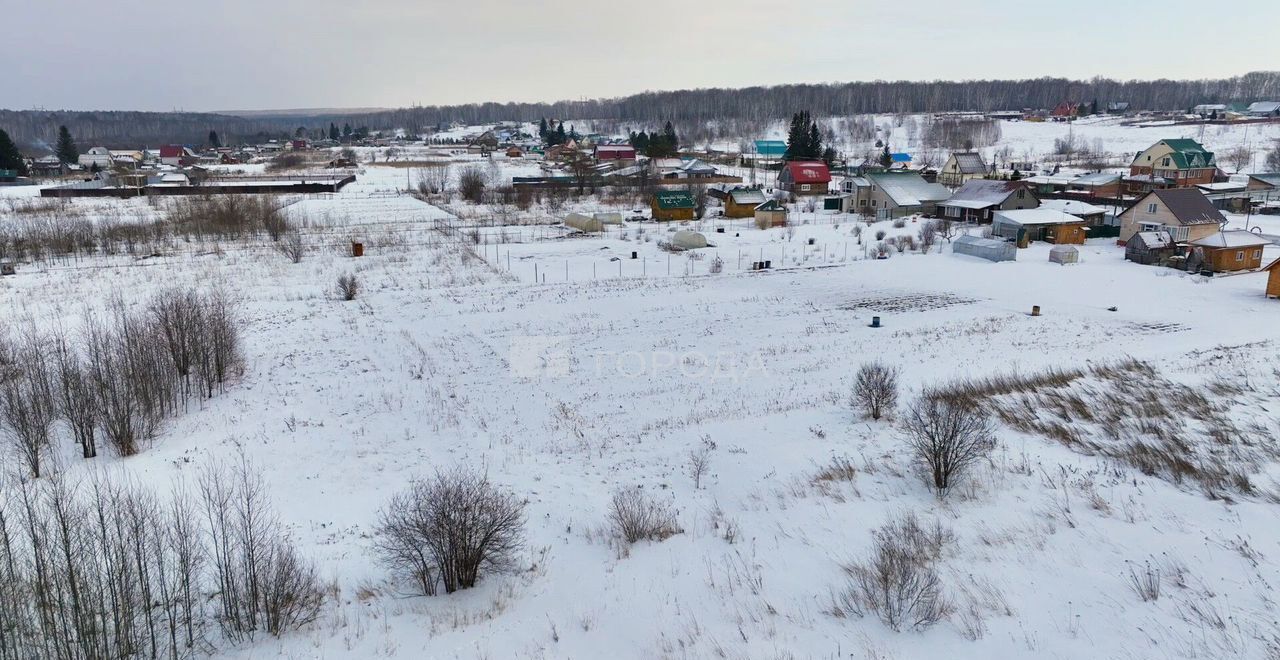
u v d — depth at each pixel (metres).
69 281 42.44
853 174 107.06
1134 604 11.05
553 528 15.34
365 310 36.78
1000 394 23.88
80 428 18.98
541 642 11.03
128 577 10.70
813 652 10.45
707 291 42.19
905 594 11.51
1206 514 14.02
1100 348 30.39
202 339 24.77
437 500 12.87
